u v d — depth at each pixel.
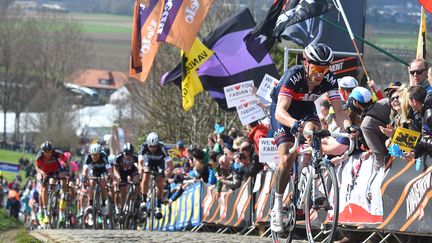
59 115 93.44
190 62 16.62
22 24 116.00
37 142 92.50
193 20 16.06
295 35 15.38
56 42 113.50
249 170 14.48
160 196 17.11
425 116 9.37
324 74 8.12
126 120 51.75
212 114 31.94
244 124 14.80
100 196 18.89
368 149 10.66
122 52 145.50
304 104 8.50
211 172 17.25
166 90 34.28
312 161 8.08
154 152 16.95
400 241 10.12
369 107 10.33
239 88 14.83
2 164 39.06
